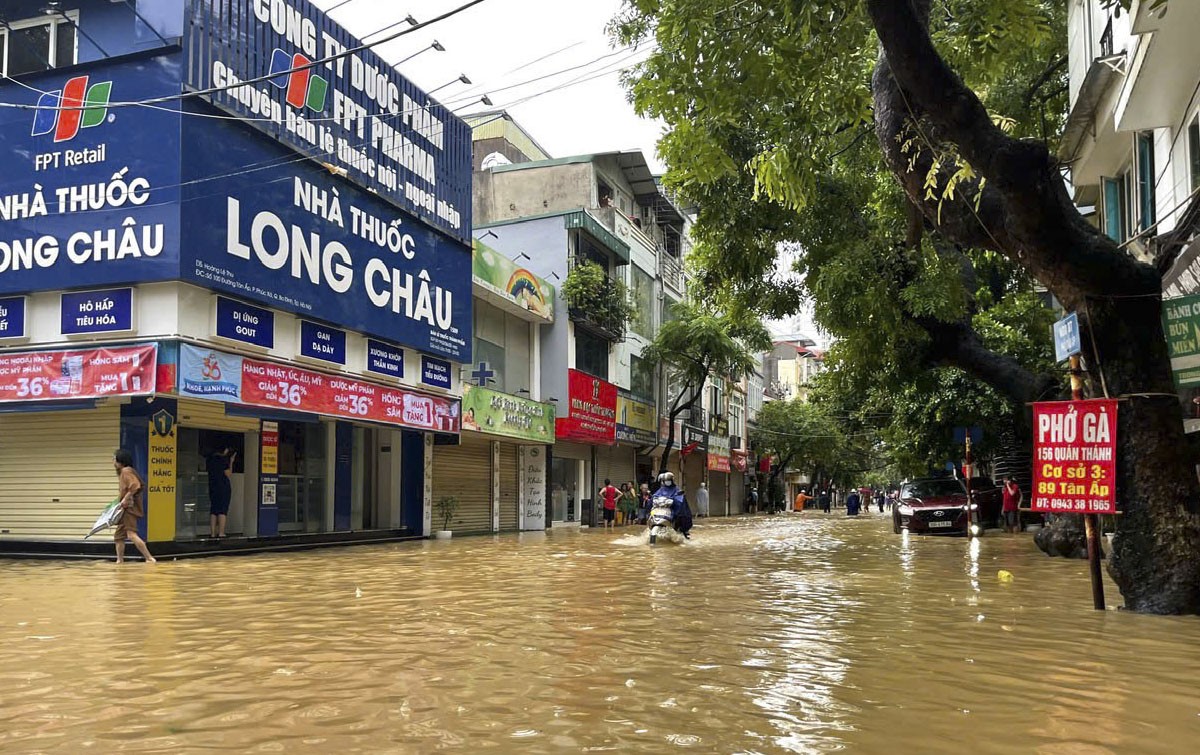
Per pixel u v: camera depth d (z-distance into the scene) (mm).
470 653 5719
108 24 15211
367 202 18531
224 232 14406
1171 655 5699
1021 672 5141
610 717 4102
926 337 15227
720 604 8352
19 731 3863
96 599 8766
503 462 26922
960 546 17891
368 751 3559
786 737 3783
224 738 3746
